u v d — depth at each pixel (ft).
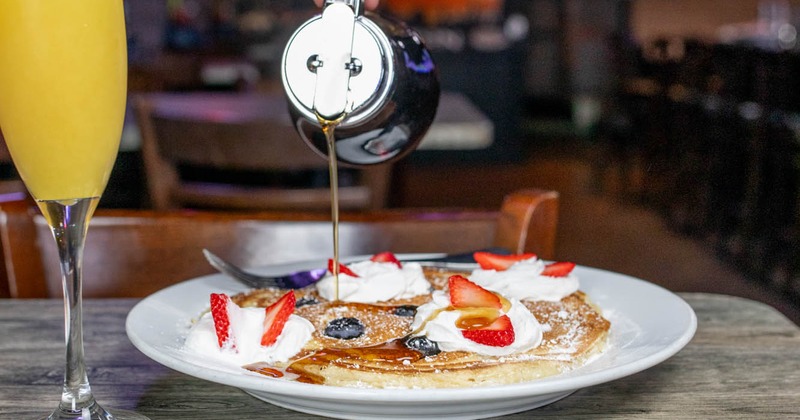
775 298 9.91
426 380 2.36
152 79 10.11
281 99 7.64
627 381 2.58
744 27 18.69
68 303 2.33
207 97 7.77
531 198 3.51
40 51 2.18
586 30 22.50
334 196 2.73
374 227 3.63
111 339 2.89
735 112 12.10
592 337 2.54
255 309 2.54
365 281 2.85
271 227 3.62
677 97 14.16
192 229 3.62
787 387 2.54
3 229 3.51
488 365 2.39
